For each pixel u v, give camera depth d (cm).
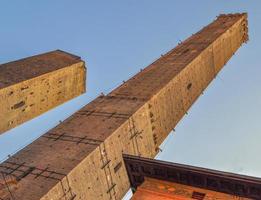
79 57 7256
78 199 3709
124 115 4684
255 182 2819
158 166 3275
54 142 4316
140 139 4762
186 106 6072
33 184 3569
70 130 4506
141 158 3384
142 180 3475
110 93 5466
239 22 8744
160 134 5250
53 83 6512
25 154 4106
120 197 4303
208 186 3073
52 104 6575
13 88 5688
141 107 4841
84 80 7281
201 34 7988
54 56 7150
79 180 3772
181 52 6975
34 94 6128
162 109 5328
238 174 2903
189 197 3033
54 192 3491
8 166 3912
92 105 5144
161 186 3241
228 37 8075
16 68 6225
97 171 4012
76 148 4078
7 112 5656
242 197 2930
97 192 3969
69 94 6975
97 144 4106
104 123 4569
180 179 3203
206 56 6912
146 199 3089
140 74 6203
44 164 3859
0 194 3450
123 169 4391
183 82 6012
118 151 4350
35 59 6788
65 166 3778
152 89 5372
